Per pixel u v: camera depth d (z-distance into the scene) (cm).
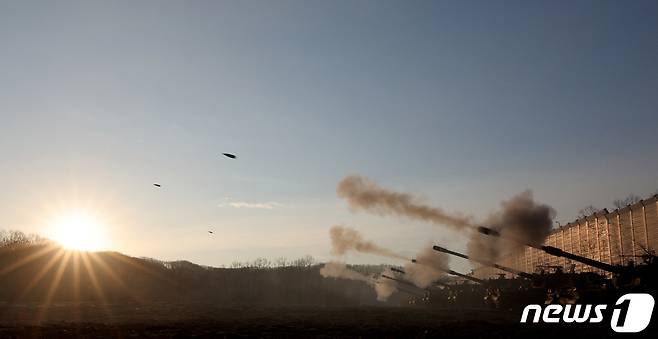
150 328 5175
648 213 7319
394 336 4478
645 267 4938
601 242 8700
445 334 4562
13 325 5472
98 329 5009
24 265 13462
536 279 7350
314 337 4406
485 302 9569
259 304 11550
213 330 4984
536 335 4391
